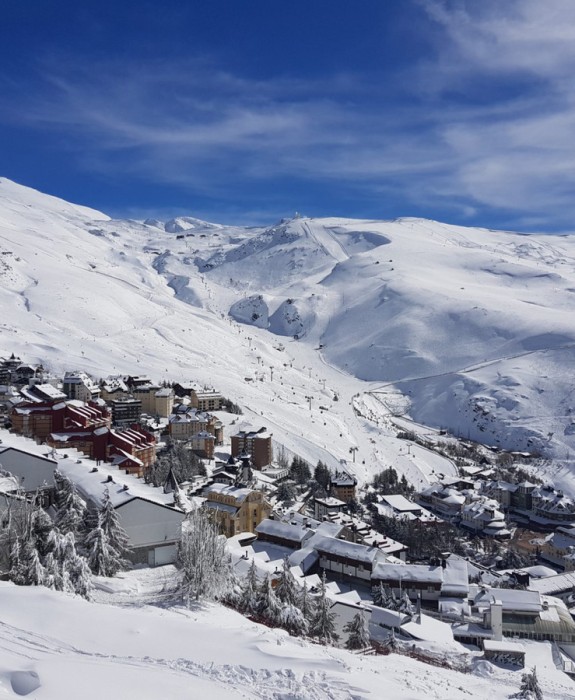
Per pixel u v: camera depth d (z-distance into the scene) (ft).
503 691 187.42
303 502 598.34
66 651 102.83
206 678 96.12
